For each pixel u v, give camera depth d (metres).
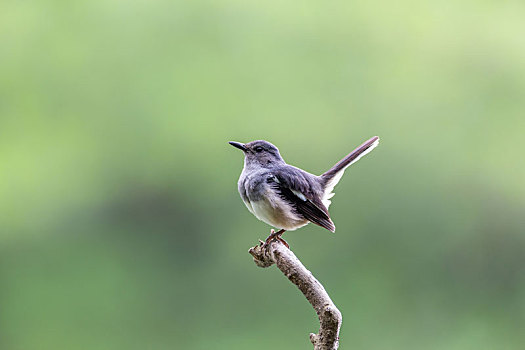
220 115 15.54
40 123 16.28
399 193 14.20
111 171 15.64
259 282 14.23
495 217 14.34
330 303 5.05
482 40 15.87
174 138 15.51
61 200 15.66
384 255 13.82
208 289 14.53
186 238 15.06
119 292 14.85
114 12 16.48
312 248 13.77
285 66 15.88
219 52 16.09
